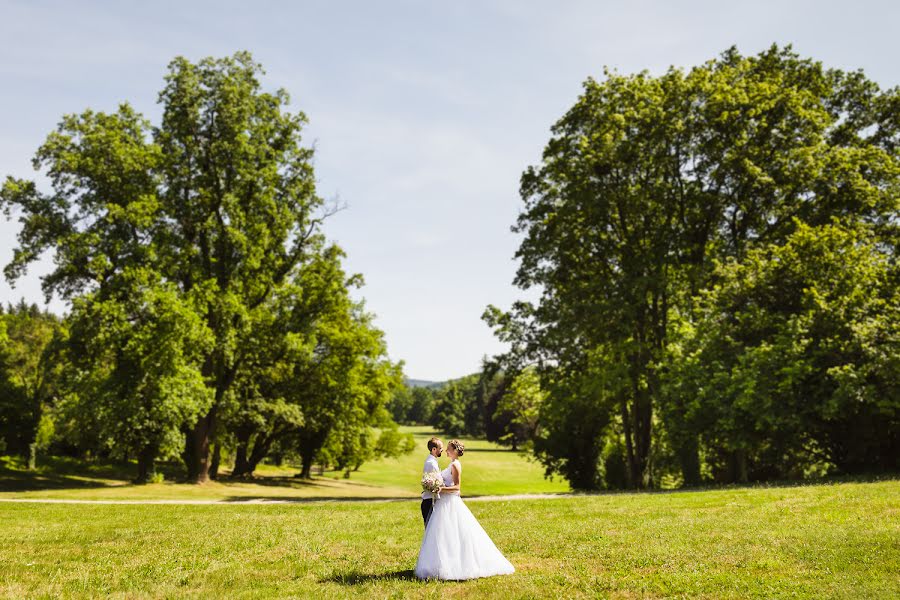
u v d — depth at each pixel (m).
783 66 33.12
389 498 33.31
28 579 8.45
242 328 36.69
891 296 23.94
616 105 32.84
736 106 29.81
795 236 25.47
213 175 36.88
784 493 16.75
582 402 32.97
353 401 47.56
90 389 31.31
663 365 28.52
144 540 12.24
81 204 33.56
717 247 31.72
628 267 32.12
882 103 32.38
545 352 33.62
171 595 7.44
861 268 23.91
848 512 12.53
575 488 35.34
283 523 15.41
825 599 6.50
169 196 35.94
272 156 38.19
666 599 6.89
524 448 37.97
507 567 8.45
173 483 37.41
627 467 36.53
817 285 24.28
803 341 22.41
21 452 44.41
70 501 24.38
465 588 7.54
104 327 30.89
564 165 33.69
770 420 21.86
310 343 40.78
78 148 33.69
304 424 46.47
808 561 8.35
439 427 145.00
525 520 14.59
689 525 12.23
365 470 79.44
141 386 31.52
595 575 8.09
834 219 26.45
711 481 34.09
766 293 25.55
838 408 20.83
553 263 34.47
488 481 67.44
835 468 26.39
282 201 38.78
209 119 36.47
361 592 7.47
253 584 8.14
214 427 38.88
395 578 8.21
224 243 36.78
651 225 33.09
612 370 29.50
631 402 34.25
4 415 42.97
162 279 33.78
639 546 10.01
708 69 33.62
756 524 11.84
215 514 18.38
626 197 32.50
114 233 33.66
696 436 25.89
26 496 27.05
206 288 34.69
